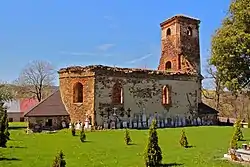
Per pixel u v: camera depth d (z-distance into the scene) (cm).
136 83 4259
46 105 4022
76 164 1844
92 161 1931
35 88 7550
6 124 2925
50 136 3250
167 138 3034
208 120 4853
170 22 5197
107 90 4041
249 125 4422
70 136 3234
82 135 2861
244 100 6650
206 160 1916
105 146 2547
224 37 2639
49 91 7725
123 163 1861
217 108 6222
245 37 2520
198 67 5178
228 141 2791
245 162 1848
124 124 4075
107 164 1839
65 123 4031
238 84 2659
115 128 3988
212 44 2761
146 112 4288
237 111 6731
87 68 4016
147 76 4353
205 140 2866
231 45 2573
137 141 2838
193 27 5222
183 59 5003
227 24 2736
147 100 4325
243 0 2600
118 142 2781
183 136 2516
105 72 4038
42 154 2162
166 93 4603
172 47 5144
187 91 4709
